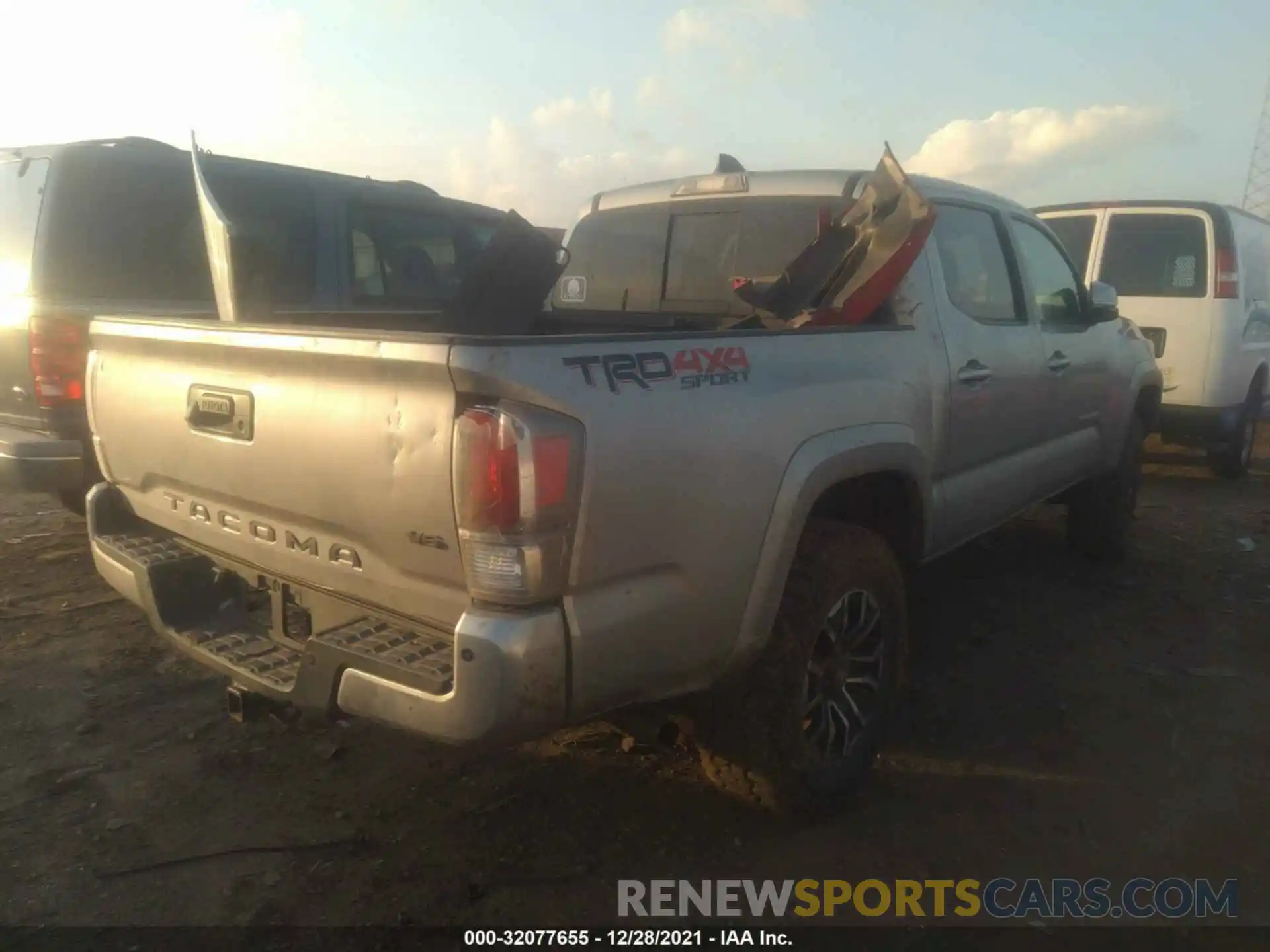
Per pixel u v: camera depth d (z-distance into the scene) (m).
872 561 3.34
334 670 2.55
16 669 4.35
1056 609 5.38
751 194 4.28
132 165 5.41
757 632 2.91
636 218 4.64
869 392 3.35
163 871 3.00
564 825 3.28
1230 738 3.97
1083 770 3.71
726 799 3.44
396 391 2.42
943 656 4.71
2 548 5.98
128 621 4.92
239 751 3.71
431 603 2.51
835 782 3.30
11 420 5.25
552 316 4.64
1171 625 5.17
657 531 2.56
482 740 2.32
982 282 4.39
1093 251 8.70
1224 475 9.01
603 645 2.48
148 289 5.45
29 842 3.12
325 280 5.95
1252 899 3.00
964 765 3.73
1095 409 5.45
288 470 2.72
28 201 5.30
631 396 2.50
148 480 3.35
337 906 2.86
